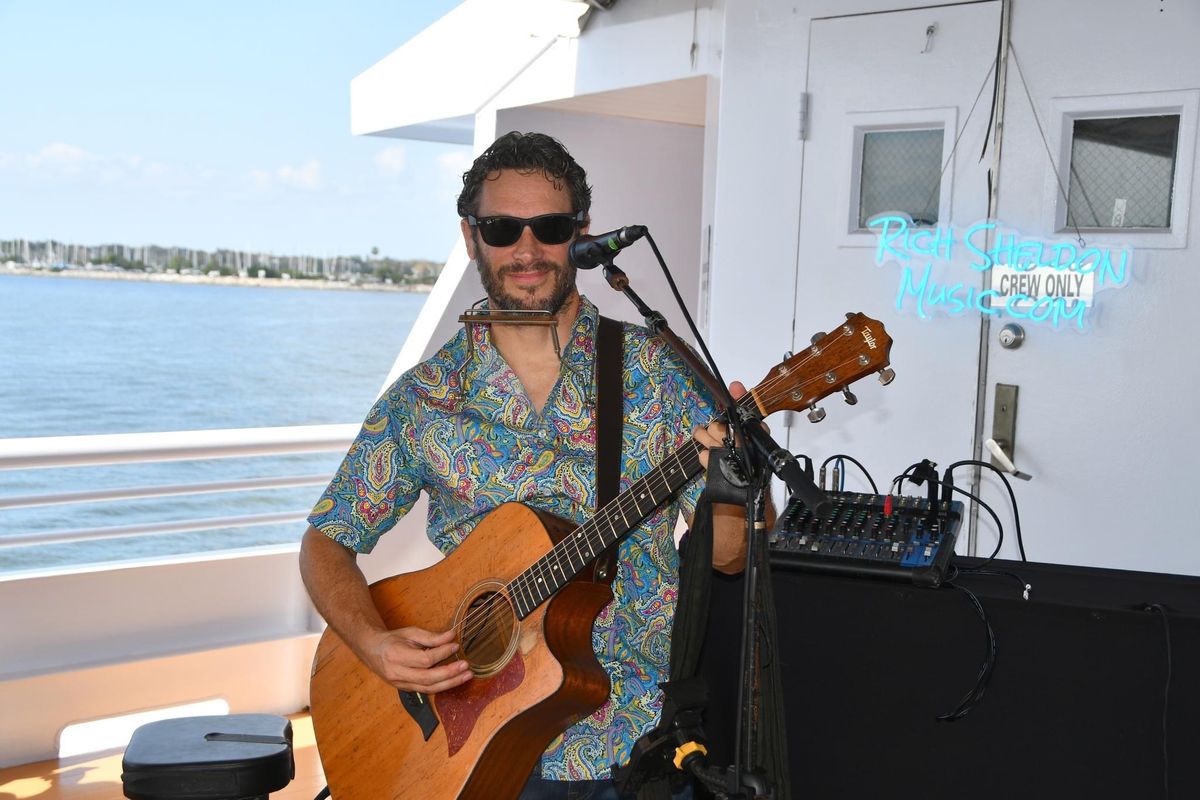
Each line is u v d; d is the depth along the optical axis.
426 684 1.83
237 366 36.50
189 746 2.46
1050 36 3.31
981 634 2.17
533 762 1.81
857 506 2.44
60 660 3.63
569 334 1.89
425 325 4.91
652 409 1.82
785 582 2.30
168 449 3.67
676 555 1.85
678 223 5.43
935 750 2.22
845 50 3.62
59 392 35.69
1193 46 3.12
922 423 3.57
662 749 1.70
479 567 1.89
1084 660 2.11
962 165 3.46
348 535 2.01
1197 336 3.15
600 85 4.38
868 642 2.25
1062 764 2.13
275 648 3.94
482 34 5.05
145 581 3.76
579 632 1.80
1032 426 3.39
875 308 3.63
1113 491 3.28
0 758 3.53
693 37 4.01
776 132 3.76
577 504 1.85
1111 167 3.27
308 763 3.64
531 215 1.79
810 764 2.31
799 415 3.76
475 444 1.90
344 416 37.19
